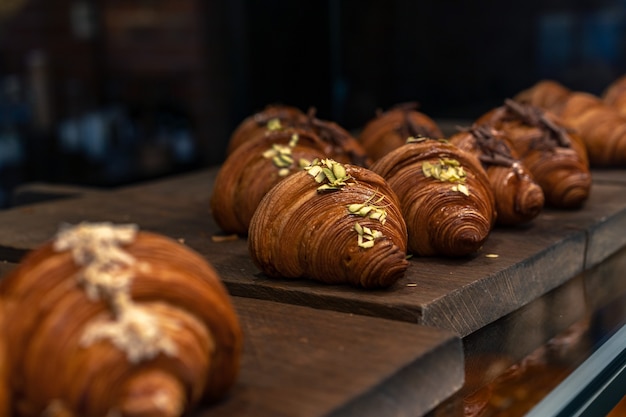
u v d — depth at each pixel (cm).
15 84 130
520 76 150
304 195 75
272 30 144
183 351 51
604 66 146
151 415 49
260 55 144
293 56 149
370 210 74
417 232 80
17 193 125
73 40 132
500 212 88
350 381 59
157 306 52
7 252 90
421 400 62
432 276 76
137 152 141
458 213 80
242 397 57
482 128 92
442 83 154
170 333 51
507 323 77
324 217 74
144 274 52
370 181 76
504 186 88
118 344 50
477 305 75
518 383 66
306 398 57
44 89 131
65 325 51
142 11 134
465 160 83
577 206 97
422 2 151
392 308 70
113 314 51
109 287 51
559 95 124
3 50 128
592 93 148
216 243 88
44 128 132
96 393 50
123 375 50
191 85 140
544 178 96
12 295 52
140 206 105
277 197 76
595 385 67
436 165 82
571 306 80
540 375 67
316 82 154
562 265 86
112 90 137
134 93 138
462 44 151
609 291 84
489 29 149
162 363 51
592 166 118
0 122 130
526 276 80
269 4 143
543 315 78
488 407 63
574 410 64
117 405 50
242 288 76
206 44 138
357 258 73
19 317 51
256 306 71
